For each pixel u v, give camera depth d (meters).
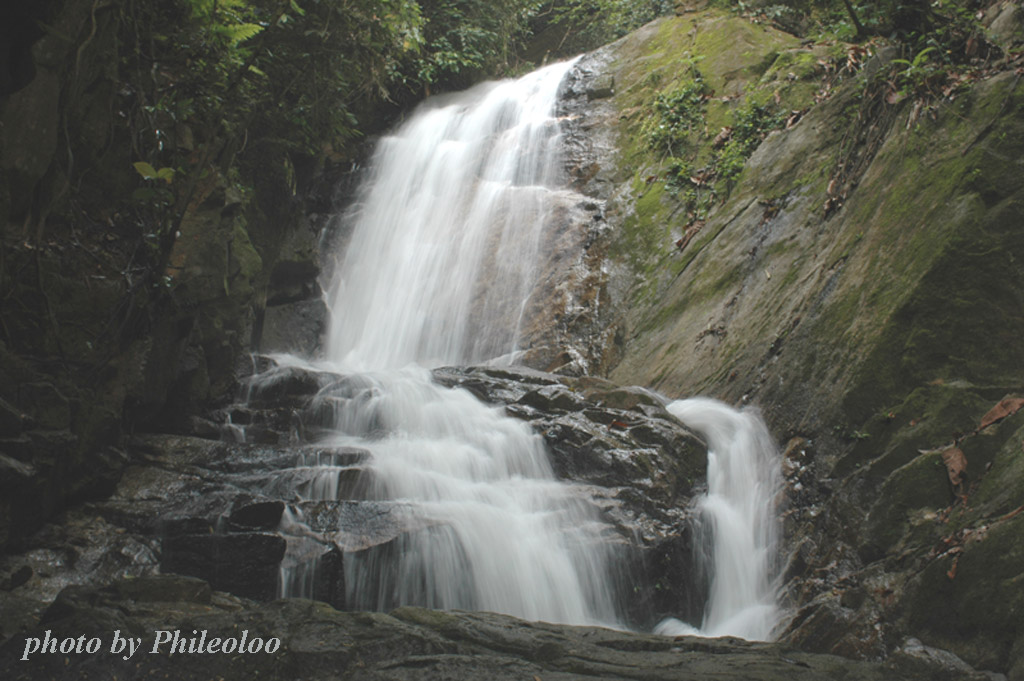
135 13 5.69
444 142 13.63
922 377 5.69
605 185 11.84
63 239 5.16
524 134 13.25
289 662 3.56
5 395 4.54
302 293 11.03
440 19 15.22
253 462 6.05
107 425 5.37
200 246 6.53
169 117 6.15
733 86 11.69
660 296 9.61
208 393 7.04
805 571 5.48
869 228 6.77
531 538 5.56
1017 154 5.81
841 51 10.39
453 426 7.02
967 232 5.74
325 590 4.88
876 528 5.16
